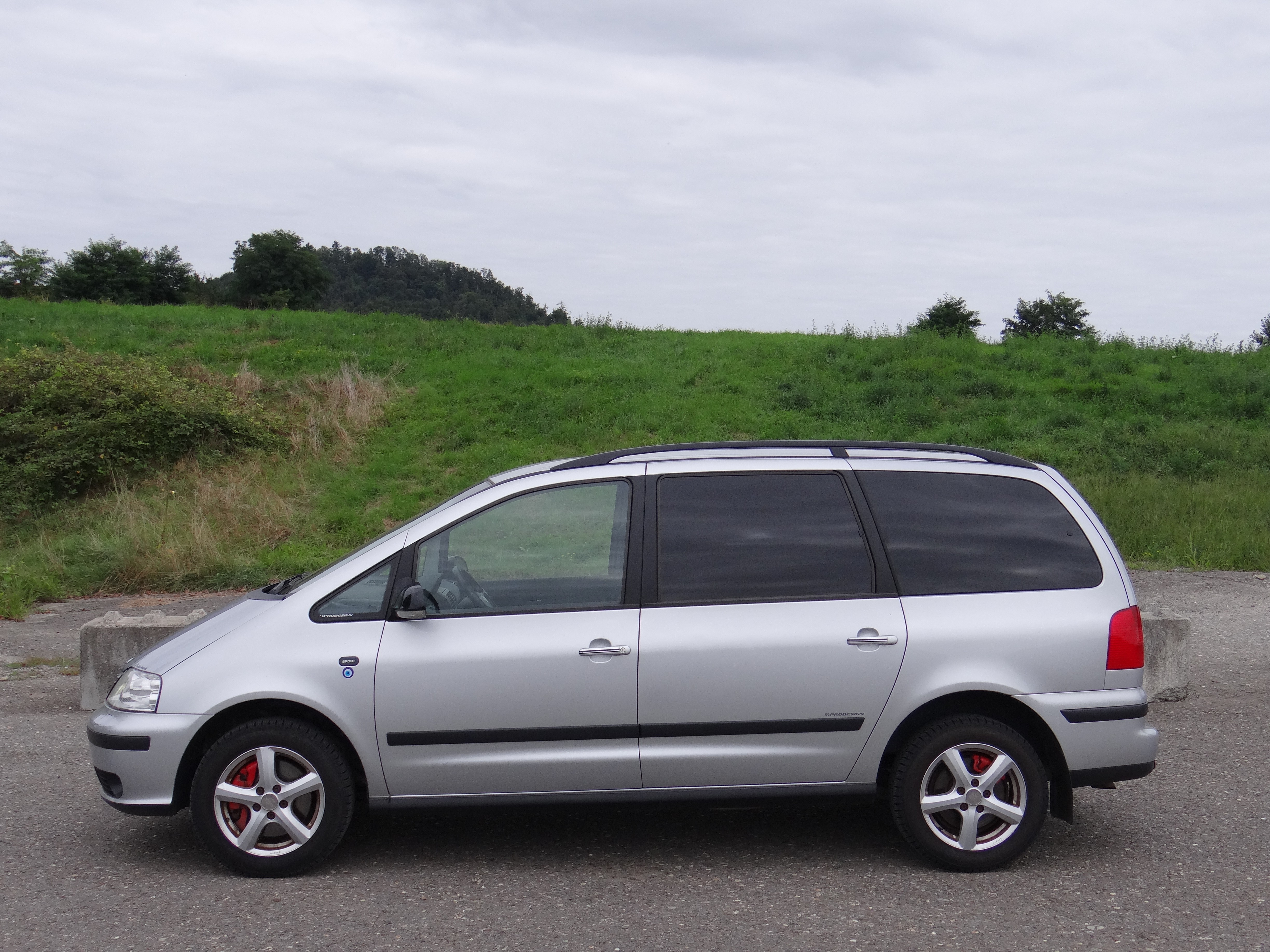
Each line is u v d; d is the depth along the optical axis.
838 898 3.96
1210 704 6.95
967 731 4.18
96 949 3.55
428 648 4.16
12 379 18.14
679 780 4.18
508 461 18.56
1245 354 27.98
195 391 18.70
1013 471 4.56
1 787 5.44
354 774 4.29
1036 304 42.53
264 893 4.04
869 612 4.23
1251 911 3.82
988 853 4.18
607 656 4.14
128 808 4.18
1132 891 4.02
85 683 7.00
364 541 14.62
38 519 15.50
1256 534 13.38
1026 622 4.24
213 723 4.28
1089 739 4.21
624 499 4.44
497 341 26.66
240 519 14.73
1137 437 19.84
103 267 56.94
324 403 20.75
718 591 4.26
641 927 3.70
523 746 4.15
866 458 4.56
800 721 4.16
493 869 4.30
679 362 25.31
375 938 3.62
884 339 28.20
